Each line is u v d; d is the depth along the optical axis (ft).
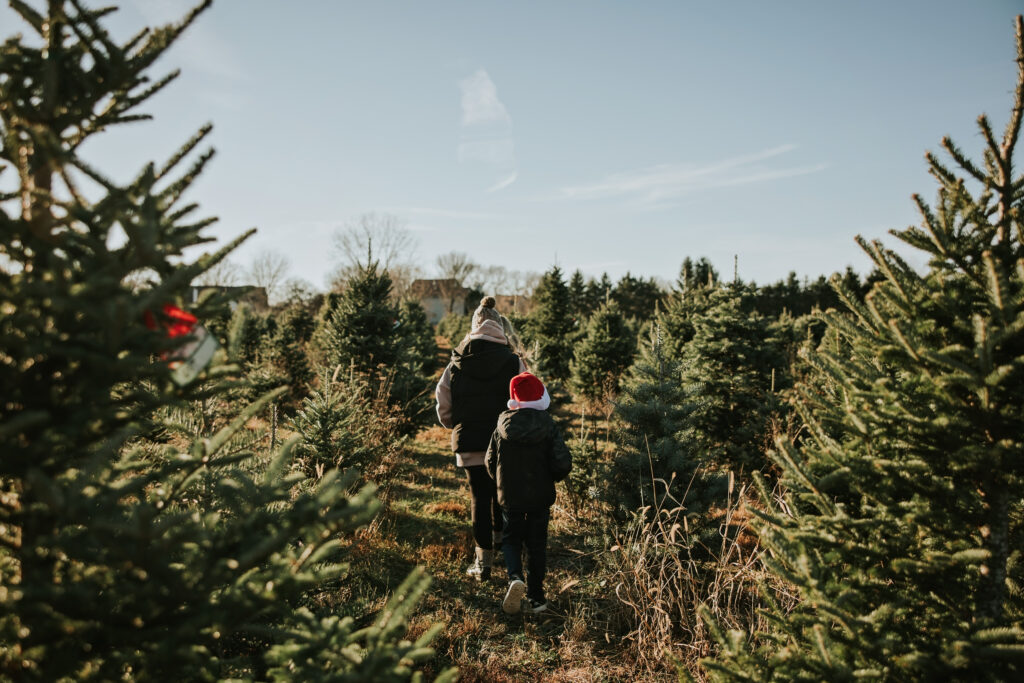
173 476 6.61
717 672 6.82
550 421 12.76
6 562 5.52
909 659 5.99
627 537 14.51
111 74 5.52
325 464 15.76
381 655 5.32
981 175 7.18
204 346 5.64
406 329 46.73
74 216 5.01
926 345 6.89
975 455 6.41
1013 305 6.41
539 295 70.59
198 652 5.33
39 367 5.12
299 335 75.51
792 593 11.12
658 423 16.47
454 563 15.21
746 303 39.29
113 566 4.94
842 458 7.56
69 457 5.32
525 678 10.67
